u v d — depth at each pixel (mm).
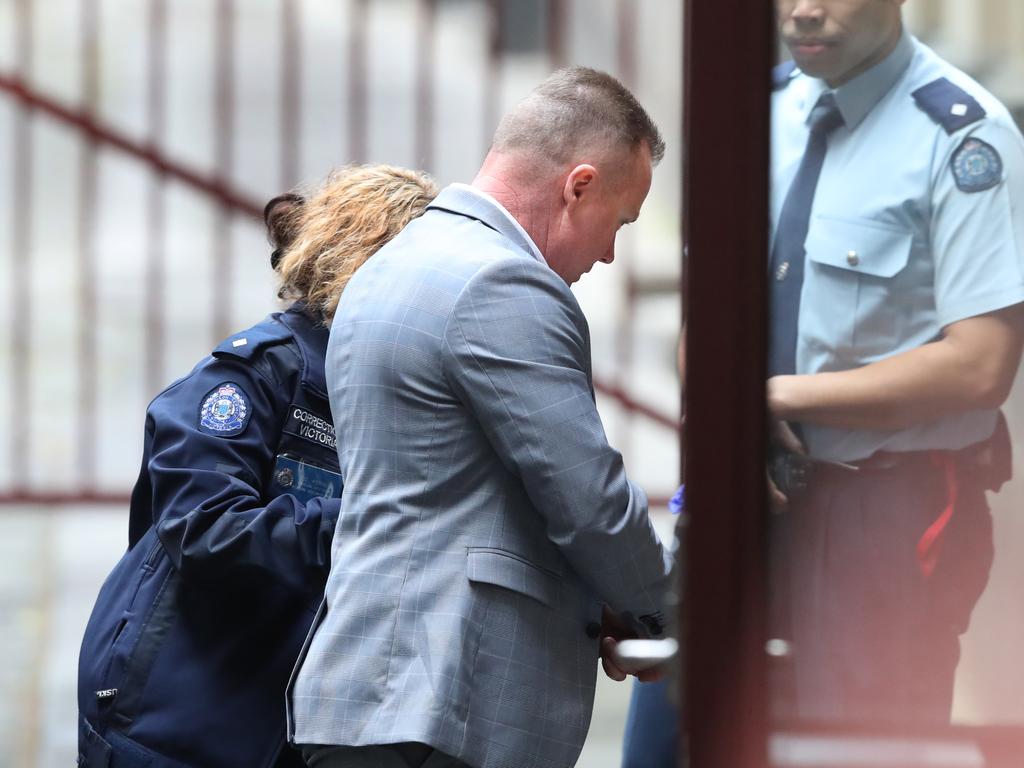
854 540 6262
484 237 8984
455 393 8641
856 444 6266
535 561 8734
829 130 6195
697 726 6199
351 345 8961
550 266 9344
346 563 8773
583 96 9211
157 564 9672
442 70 31422
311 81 31031
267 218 10648
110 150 29406
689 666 6207
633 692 11438
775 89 6109
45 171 29859
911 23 6258
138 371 25656
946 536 6293
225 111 28891
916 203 6305
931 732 6215
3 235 28922
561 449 8469
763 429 6148
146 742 9391
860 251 6266
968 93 6277
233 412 9664
